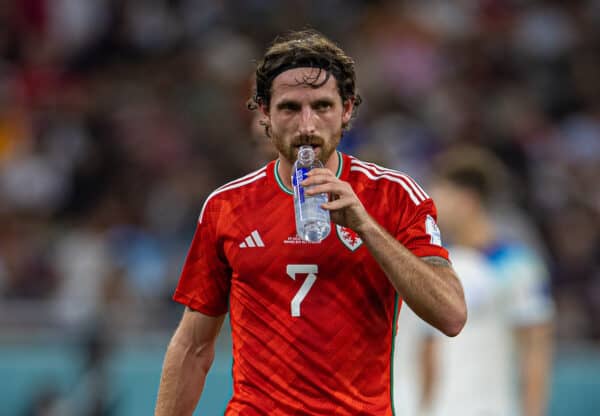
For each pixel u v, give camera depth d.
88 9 47.72
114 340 26.16
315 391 10.63
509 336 18.77
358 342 10.67
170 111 43.34
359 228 9.95
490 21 49.47
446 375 18.06
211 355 11.70
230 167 39.44
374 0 49.84
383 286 10.72
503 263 18.55
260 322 10.89
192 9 48.66
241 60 45.88
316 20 48.50
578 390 26.28
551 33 48.94
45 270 31.98
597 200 39.34
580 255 34.94
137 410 25.77
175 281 31.61
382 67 46.44
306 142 10.21
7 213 37.50
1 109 43.06
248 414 10.84
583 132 44.25
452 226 18.89
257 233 10.90
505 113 43.91
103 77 45.84
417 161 40.19
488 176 19.11
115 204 37.34
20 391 25.84
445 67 47.06
